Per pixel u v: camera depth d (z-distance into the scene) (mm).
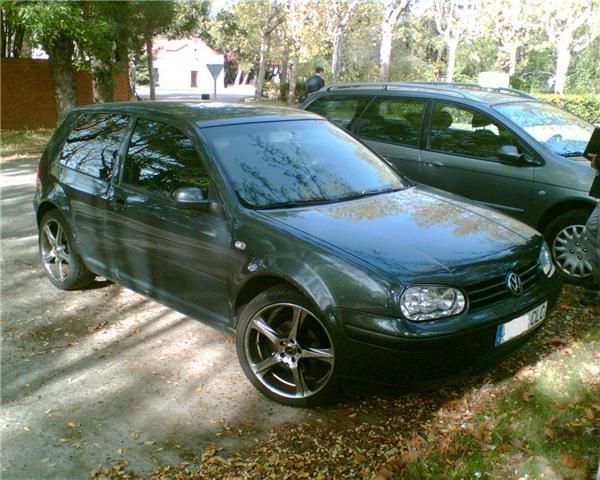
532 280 3824
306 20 34281
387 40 23750
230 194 3986
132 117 4910
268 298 3689
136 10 18234
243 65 69812
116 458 3219
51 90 20234
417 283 3287
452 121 6520
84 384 3941
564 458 3064
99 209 4867
